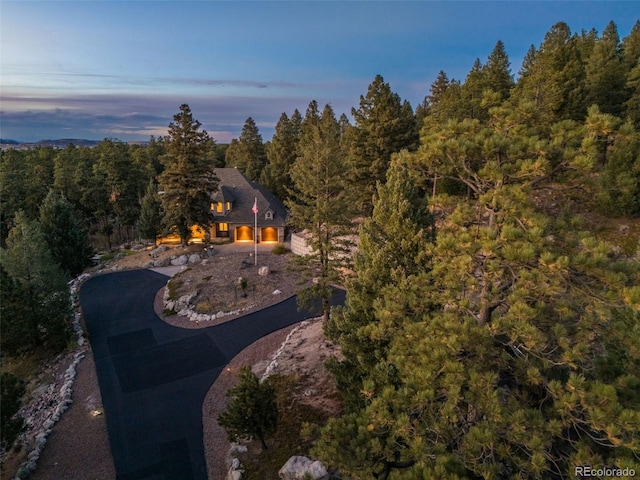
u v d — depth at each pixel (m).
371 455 8.09
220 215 50.25
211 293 31.44
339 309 15.69
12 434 14.29
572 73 33.34
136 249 51.09
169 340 24.89
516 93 37.69
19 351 23.89
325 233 23.98
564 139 8.47
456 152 9.23
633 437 6.25
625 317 8.72
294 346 22.30
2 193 57.12
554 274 7.77
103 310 29.95
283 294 31.34
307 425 9.23
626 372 8.34
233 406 13.76
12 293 22.91
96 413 17.64
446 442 8.04
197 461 14.66
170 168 42.22
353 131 42.16
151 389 19.55
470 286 8.79
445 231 9.91
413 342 8.88
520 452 7.59
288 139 68.62
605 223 24.41
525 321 7.59
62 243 40.09
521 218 8.55
